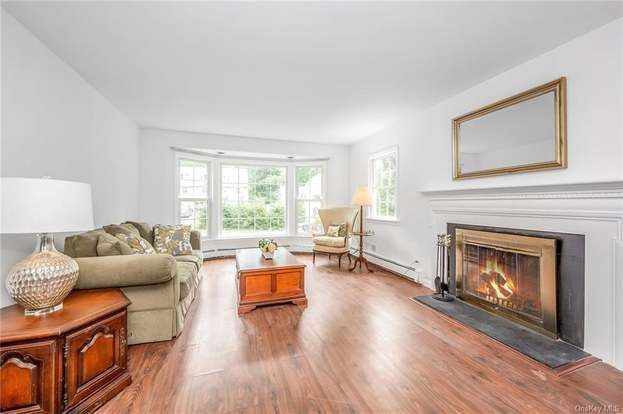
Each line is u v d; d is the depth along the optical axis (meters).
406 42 2.01
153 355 1.86
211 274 3.97
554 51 2.10
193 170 4.94
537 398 1.46
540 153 2.17
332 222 4.94
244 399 1.44
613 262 1.75
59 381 1.26
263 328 2.27
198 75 2.55
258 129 4.46
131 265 1.87
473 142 2.77
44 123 2.04
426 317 2.51
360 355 1.87
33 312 1.40
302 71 2.47
